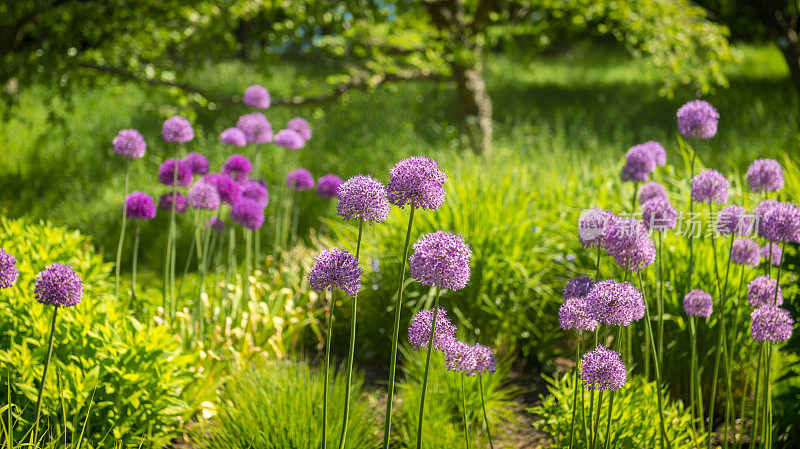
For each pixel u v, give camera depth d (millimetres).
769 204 3041
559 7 8938
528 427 4023
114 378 3182
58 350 3273
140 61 8391
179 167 4336
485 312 4961
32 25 7922
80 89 8250
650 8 8484
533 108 14234
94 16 7633
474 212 5117
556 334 4945
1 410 2852
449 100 14570
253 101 4957
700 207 4703
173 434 3451
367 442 3465
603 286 2422
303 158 9922
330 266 2227
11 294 3510
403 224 5125
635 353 4570
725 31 8750
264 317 4828
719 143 10289
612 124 13086
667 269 4395
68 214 8250
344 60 9398
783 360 3598
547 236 5395
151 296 4898
